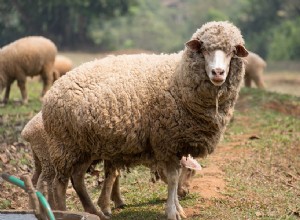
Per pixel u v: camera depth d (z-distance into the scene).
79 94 9.77
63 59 26.66
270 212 10.74
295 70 66.69
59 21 64.19
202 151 9.98
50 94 9.98
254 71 30.31
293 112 23.05
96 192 12.37
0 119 18.27
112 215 10.71
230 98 9.75
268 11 82.75
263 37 81.50
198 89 9.43
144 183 12.83
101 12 63.97
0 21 60.53
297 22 78.94
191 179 12.19
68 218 8.22
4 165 13.33
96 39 70.44
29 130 10.71
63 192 10.16
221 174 13.28
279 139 16.97
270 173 13.70
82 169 10.11
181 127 9.71
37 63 22.48
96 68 9.98
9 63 22.09
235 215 10.53
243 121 20.09
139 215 10.60
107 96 9.68
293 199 11.70
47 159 10.59
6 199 11.70
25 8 59.75
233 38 9.34
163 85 9.77
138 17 91.56
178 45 90.12
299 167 14.48
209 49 9.24
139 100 9.73
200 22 96.19
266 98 24.38
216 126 9.77
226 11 97.19
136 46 87.62
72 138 9.93
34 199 7.51
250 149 15.82
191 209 10.88
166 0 113.81
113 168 10.61
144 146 9.95
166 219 10.09
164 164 10.09
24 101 22.34
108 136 9.73
